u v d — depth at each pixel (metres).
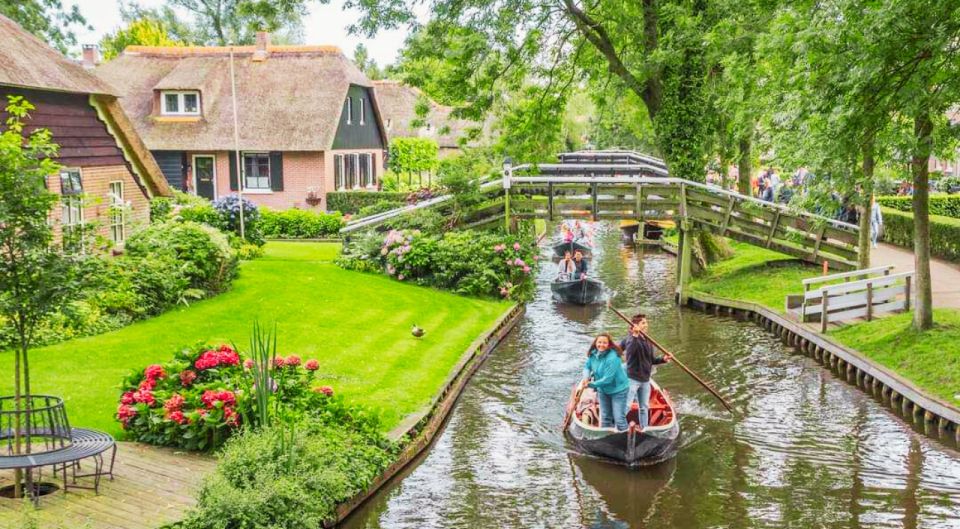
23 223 8.17
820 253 23.91
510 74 24.81
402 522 10.23
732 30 21.23
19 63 16.08
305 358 15.00
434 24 22.81
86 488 9.25
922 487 11.38
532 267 23.86
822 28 12.02
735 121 20.45
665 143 24.62
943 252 24.61
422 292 21.72
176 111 36.50
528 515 10.52
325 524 9.72
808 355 18.00
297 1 22.80
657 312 22.53
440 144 51.25
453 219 24.69
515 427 13.59
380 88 50.56
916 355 15.15
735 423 13.86
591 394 14.65
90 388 12.36
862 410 14.48
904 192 33.12
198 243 18.62
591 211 24.16
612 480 11.61
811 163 13.10
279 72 37.38
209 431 10.55
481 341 17.86
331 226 30.97
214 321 16.59
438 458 12.29
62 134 17.17
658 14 23.38
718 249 27.28
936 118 12.92
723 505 10.86
